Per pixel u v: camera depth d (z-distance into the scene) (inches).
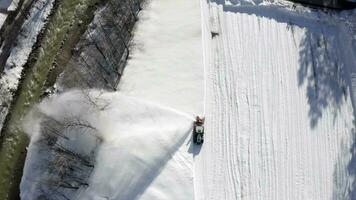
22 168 1533.0
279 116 1530.5
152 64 1541.6
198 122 1419.8
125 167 1359.5
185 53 1537.9
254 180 1439.5
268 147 1483.8
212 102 1507.1
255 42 1621.6
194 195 1343.5
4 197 1512.1
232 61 1576.0
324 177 1482.5
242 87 1545.3
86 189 1385.3
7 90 1620.3
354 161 1521.9
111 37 1617.9
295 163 1482.5
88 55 1610.5
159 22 1608.0
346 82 1620.3
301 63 1619.1
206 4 1651.1
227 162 1441.9
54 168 1451.8
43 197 1448.1
